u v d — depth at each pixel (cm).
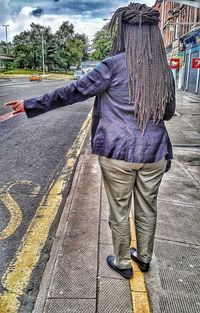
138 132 191
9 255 270
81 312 197
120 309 200
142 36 188
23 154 581
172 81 199
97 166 491
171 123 912
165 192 394
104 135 195
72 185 408
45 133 786
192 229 304
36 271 249
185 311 202
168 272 238
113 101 192
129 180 201
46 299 207
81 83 190
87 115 1142
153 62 189
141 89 187
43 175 468
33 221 328
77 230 290
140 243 226
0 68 6869
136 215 221
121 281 224
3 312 206
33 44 7369
